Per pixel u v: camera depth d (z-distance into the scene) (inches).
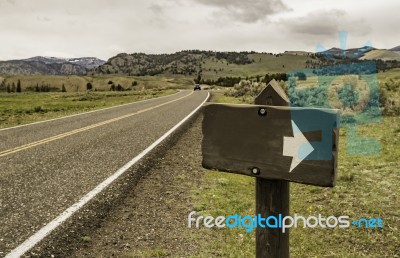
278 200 87.4
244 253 161.6
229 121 86.7
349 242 173.5
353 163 299.4
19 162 318.0
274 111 79.7
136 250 161.3
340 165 297.6
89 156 339.9
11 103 1653.5
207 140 90.9
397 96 556.1
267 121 81.0
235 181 273.0
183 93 2230.6
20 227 180.7
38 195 228.8
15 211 202.1
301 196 239.9
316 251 167.8
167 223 190.9
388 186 237.5
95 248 161.9
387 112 522.6
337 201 222.2
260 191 89.1
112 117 705.0
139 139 435.5
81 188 243.0
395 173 262.2
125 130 513.7
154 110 862.5
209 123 90.1
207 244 169.2
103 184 251.4
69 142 418.0
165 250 161.6
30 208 206.5
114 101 1496.1
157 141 420.8
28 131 525.0
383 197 220.4
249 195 243.8
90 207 208.5
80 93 2664.9
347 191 236.8
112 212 203.9
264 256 92.4
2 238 168.6
